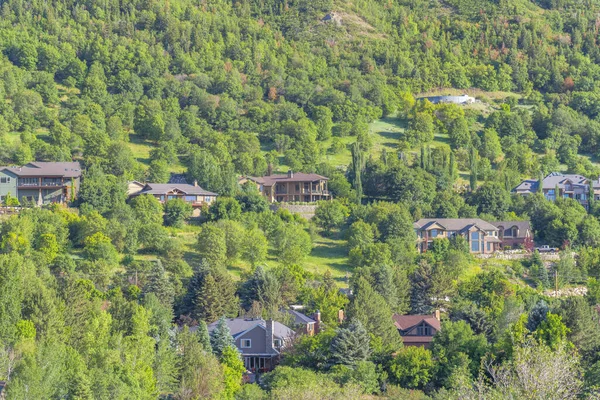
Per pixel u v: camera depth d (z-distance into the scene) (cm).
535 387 15288
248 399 19550
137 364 19338
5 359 18250
